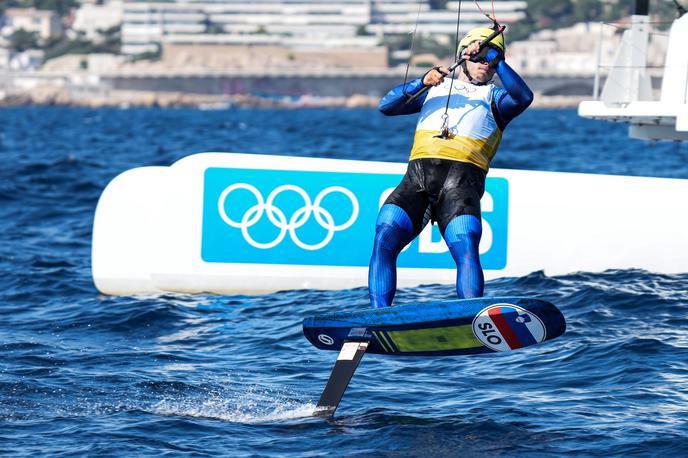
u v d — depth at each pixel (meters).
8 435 21.05
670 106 40.25
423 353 22.05
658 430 20.81
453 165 22.69
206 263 37.72
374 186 38.25
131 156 112.81
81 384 25.09
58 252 48.00
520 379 25.16
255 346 29.48
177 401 23.73
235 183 37.81
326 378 25.86
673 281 36.94
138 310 34.00
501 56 22.80
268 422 22.02
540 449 20.00
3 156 110.75
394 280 22.66
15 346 29.28
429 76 22.83
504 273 38.72
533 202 38.84
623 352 26.75
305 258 38.06
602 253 39.25
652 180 39.84
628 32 43.56
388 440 20.64
